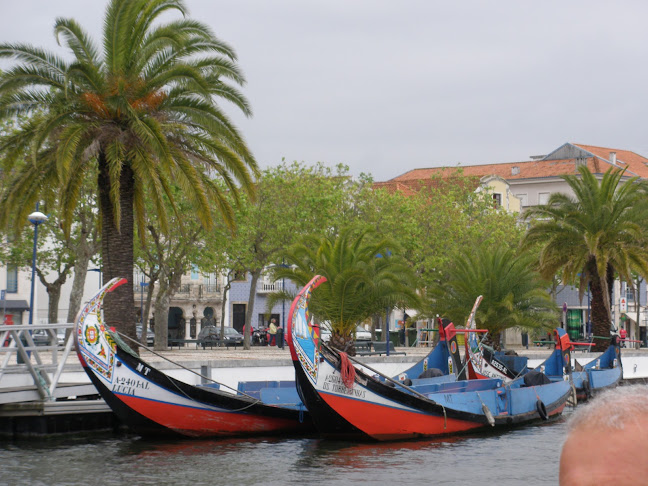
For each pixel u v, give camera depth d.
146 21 27.11
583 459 1.42
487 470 17.95
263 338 64.25
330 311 34.06
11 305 68.12
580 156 106.94
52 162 26.52
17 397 21.08
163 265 47.72
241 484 16.20
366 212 60.56
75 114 26.75
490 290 41.66
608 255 41.53
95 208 46.09
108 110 26.53
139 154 26.33
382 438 21.83
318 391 20.84
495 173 108.12
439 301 42.91
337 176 60.53
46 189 26.86
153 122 25.44
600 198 42.16
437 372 28.06
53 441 21.56
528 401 26.20
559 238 42.66
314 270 36.03
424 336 67.94
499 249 42.94
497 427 24.58
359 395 21.42
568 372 32.81
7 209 26.44
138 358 21.14
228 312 84.88
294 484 16.22
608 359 37.72
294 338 20.61
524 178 103.75
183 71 25.97
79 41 26.78
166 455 19.47
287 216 52.41
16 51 25.89
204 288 83.94
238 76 27.66
